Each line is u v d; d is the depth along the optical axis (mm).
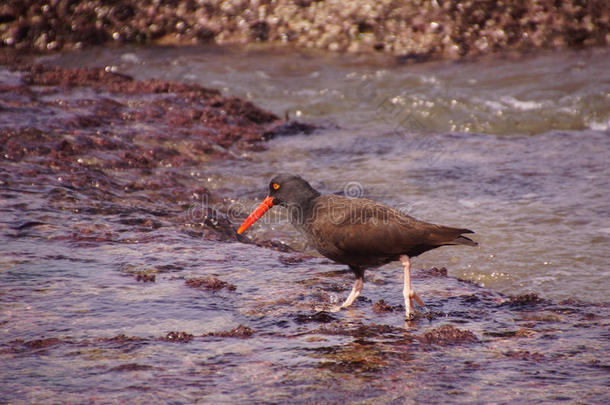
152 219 12117
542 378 6352
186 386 6027
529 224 12547
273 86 24219
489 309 8641
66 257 9812
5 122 16141
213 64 26609
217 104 20359
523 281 10258
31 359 6512
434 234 8117
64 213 11828
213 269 9781
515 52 26781
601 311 8664
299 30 28875
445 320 8141
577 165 16141
